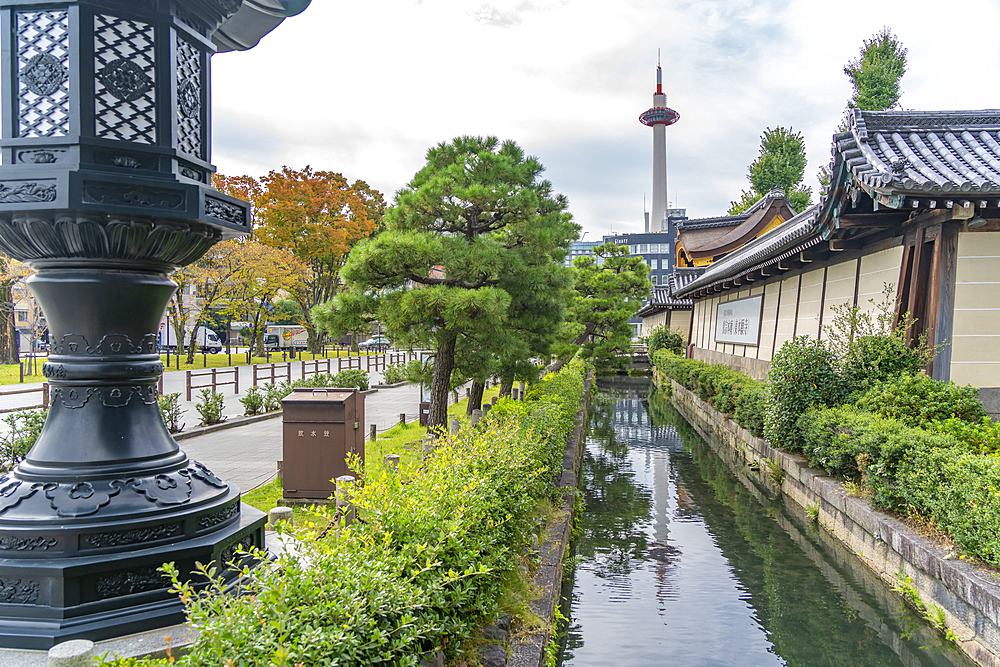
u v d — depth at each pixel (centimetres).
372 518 334
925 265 878
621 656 534
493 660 371
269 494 719
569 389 1352
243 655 196
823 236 1023
